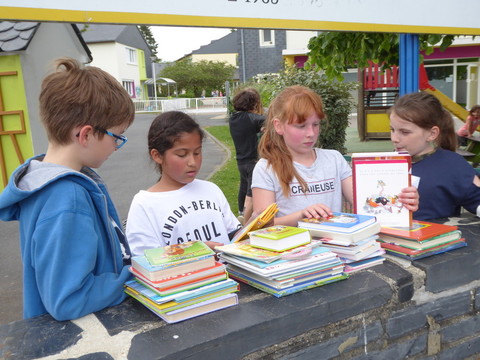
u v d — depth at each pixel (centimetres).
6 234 561
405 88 340
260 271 139
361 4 286
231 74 4888
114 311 135
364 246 164
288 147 213
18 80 415
